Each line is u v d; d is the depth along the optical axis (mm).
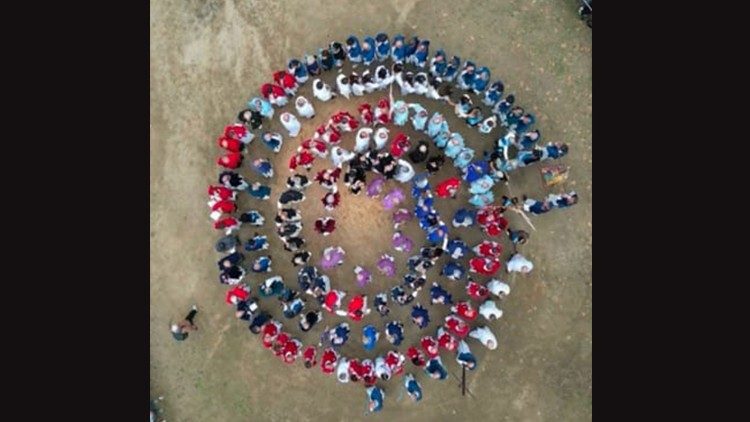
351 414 13320
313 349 12977
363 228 13258
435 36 13203
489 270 12555
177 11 13328
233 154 12711
